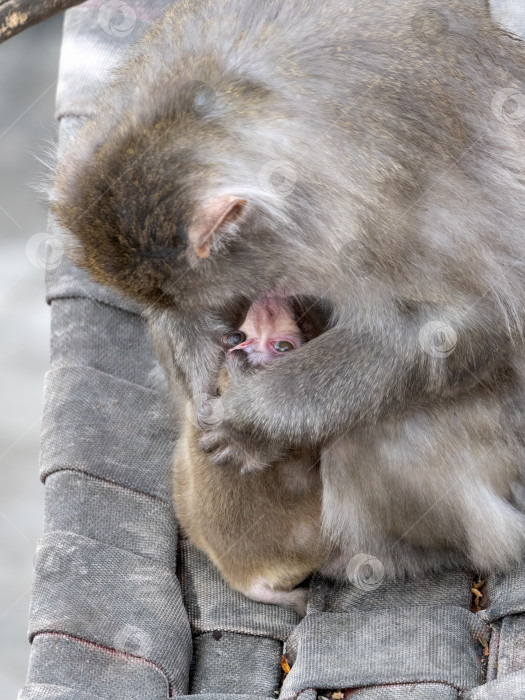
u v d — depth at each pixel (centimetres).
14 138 2827
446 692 855
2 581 1981
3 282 2588
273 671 962
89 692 882
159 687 899
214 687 951
